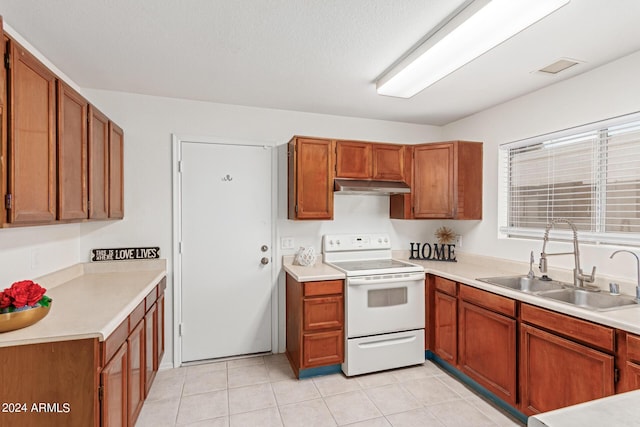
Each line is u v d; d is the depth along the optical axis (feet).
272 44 6.25
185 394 7.83
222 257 9.68
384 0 4.91
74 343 4.42
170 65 7.17
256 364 9.42
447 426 6.66
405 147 10.39
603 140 7.18
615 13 5.12
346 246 10.62
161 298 8.46
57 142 5.25
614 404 2.37
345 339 8.71
